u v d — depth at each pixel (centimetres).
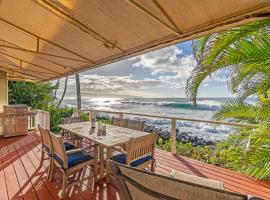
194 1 171
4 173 343
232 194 79
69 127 389
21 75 717
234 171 354
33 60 475
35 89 1118
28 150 482
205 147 450
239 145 320
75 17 232
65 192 265
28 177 327
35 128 741
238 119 362
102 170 315
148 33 244
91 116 632
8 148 499
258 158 273
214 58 251
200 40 284
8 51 436
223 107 332
